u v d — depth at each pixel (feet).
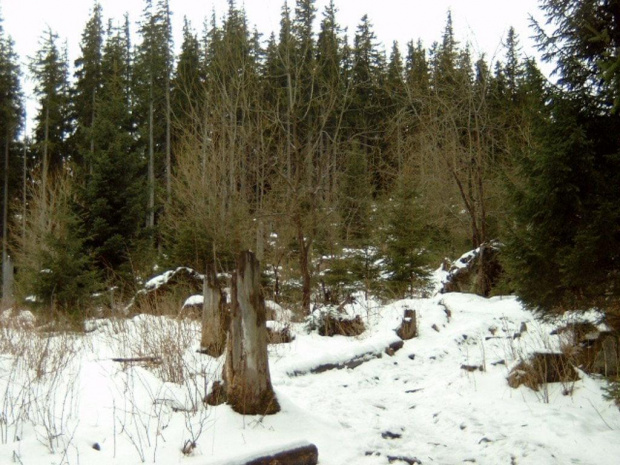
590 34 19.94
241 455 13.89
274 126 51.11
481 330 31.50
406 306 35.81
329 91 48.32
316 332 33.24
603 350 20.98
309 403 21.15
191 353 24.48
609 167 19.48
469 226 61.05
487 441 16.92
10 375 19.08
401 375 25.80
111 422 15.99
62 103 104.83
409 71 68.69
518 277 20.93
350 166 57.72
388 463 15.62
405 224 45.27
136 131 96.22
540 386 20.12
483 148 52.47
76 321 36.91
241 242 51.11
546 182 19.19
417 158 69.26
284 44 49.14
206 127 55.72
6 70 99.19
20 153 105.09
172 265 52.80
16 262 69.92
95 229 54.08
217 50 55.77
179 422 16.11
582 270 18.62
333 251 48.06
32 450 13.88
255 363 17.35
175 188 59.21
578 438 16.21
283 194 46.52
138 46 101.81
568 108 19.01
